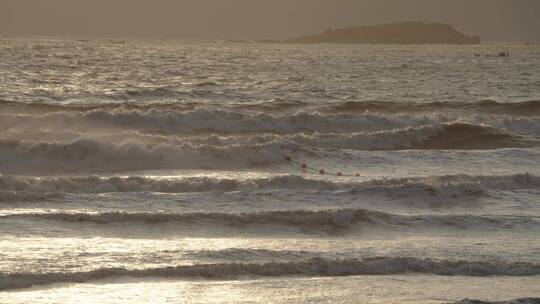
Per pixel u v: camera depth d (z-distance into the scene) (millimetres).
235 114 99438
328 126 101062
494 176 65812
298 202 58438
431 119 104812
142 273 40844
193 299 37625
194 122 97625
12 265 40969
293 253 45500
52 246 45156
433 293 39250
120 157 73250
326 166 74750
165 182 61344
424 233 52094
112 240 47281
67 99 125500
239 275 41562
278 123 99875
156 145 74562
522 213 57469
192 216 52094
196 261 43375
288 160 75312
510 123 104312
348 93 153625
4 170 70812
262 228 51594
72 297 37375
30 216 51062
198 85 166750
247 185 62312
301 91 155875
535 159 79688
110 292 38281
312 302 37625
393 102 124688
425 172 73000
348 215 53281
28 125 92750
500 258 45625
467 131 95625
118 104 113875
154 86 159875
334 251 46375
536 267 43875
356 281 41156
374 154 78750
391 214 54625
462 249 47594
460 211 58219
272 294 38656
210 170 72562
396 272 42875
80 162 72625
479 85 182375
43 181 60250
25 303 36312
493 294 39250
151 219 51406
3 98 121125
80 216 51219
